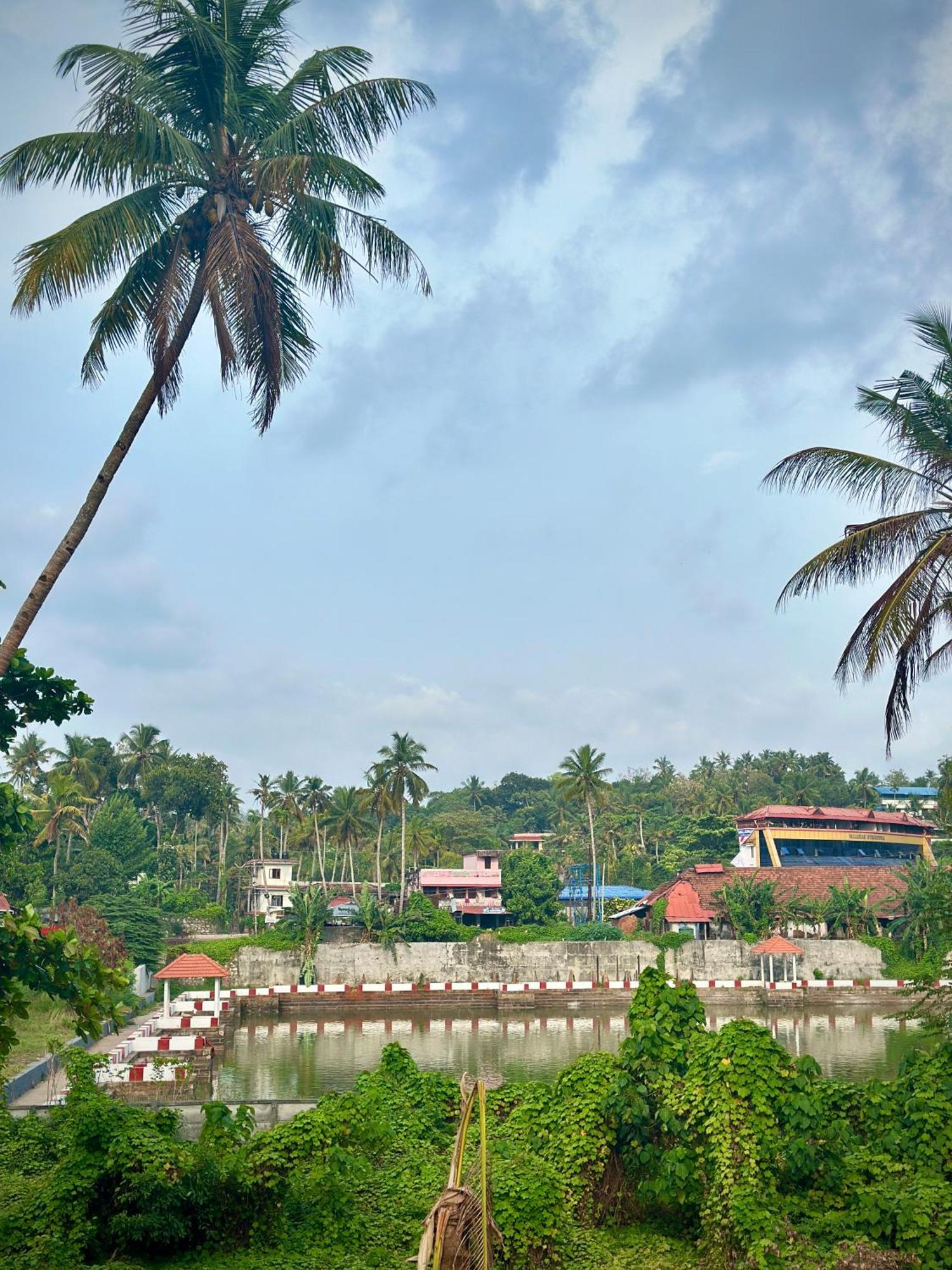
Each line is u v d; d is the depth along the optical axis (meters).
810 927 68.44
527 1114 14.22
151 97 15.91
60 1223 11.32
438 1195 12.81
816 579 19.55
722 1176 11.21
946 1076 13.05
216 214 16.17
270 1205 12.28
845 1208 11.38
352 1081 33.19
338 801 86.88
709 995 61.03
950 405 19.38
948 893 18.19
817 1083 13.77
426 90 16.56
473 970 63.31
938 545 18.33
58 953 12.34
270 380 15.63
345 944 62.84
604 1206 12.64
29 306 15.01
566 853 109.94
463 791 155.75
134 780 99.19
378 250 16.80
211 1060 30.77
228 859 110.56
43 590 14.16
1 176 14.98
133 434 14.95
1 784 13.52
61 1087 25.98
